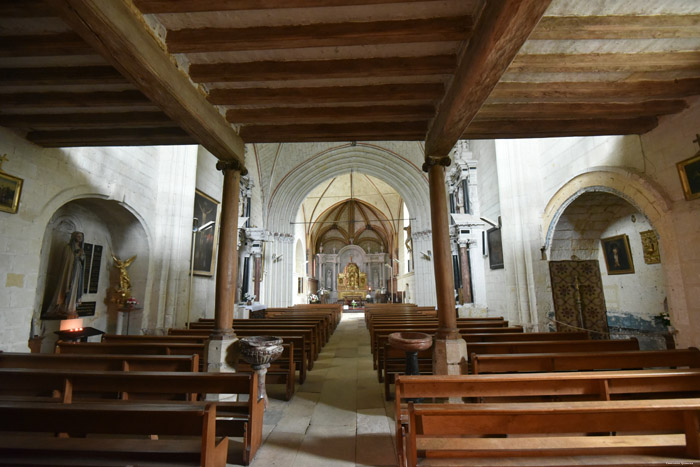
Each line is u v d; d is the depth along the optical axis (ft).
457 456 7.43
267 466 10.94
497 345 16.31
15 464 7.36
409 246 82.79
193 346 16.71
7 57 11.90
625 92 14.07
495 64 9.64
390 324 25.45
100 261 26.55
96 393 13.69
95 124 15.78
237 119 15.69
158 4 9.37
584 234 28.14
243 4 9.43
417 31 10.35
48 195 18.66
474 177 40.50
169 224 28.27
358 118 15.51
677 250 15.96
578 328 25.86
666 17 10.97
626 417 7.35
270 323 27.81
